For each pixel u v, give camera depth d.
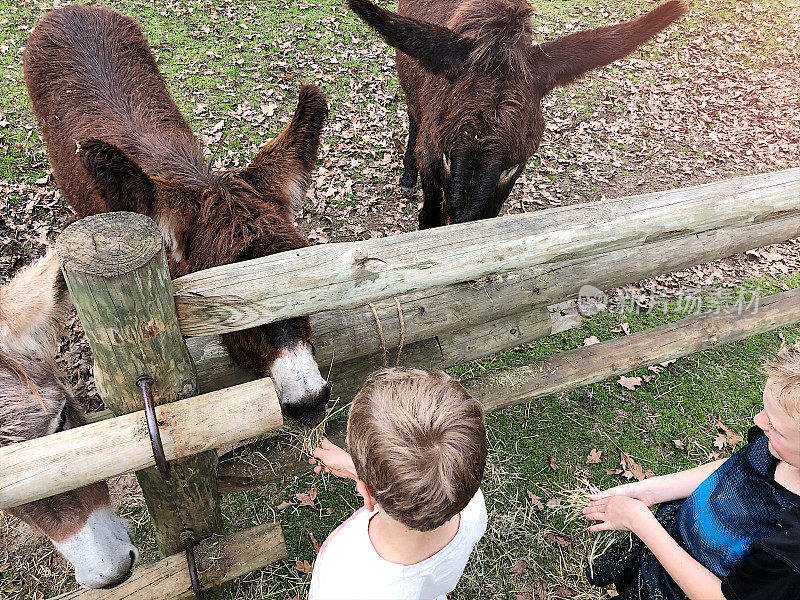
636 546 2.45
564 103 7.75
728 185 2.82
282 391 2.46
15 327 2.41
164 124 3.82
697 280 5.30
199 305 2.00
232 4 8.84
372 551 1.50
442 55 3.69
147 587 2.79
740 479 1.80
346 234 5.67
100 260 1.71
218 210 2.60
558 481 3.88
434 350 3.31
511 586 3.33
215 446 2.12
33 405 2.27
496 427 4.16
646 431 4.23
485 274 2.41
